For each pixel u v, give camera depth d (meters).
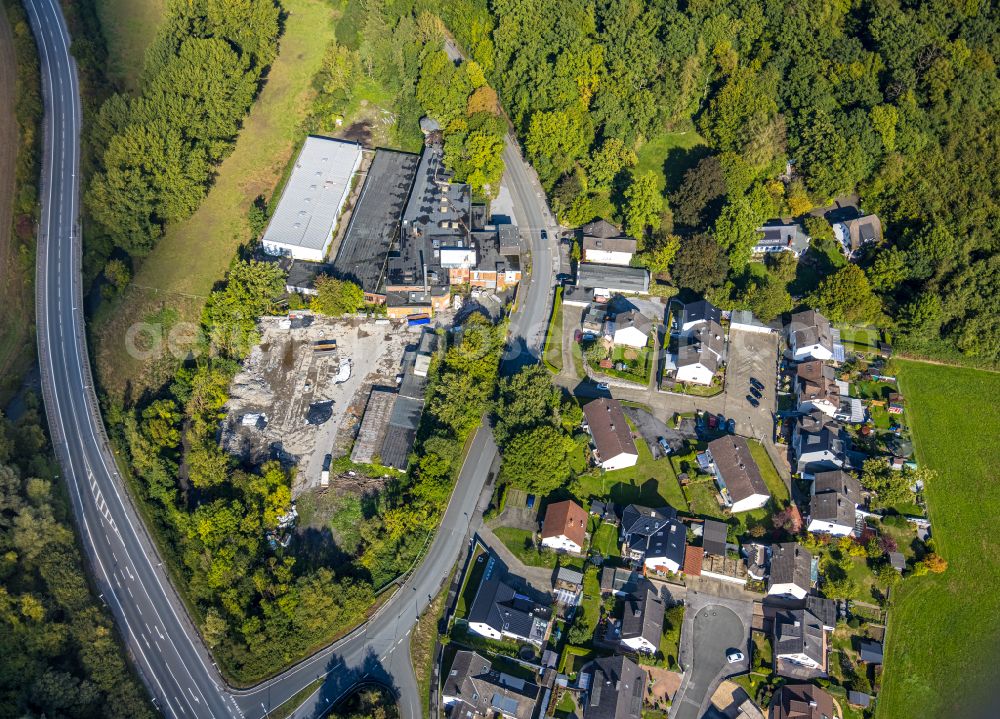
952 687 108.56
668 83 161.12
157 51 154.12
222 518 111.12
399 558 113.75
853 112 155.12
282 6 188.62
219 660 105.31
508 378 129.75
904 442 131.38
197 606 109.38
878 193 155.75
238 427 126.12
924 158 154.75
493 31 166.25
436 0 177.00
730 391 135.62
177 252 144.88
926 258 142.25
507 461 119.75
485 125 157.38
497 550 116.31
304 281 141.00
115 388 128.88
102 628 104.12
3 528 109.25
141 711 100.75
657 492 123.25
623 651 107.50
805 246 151.75
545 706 101.88
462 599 111.81
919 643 111.94
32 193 141.75
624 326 135.62
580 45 163.75
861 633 111.88
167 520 116.56
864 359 141.00
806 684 104.81
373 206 152.25
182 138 148.62
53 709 97.81
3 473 110.62
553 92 158.38
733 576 114.69
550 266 149.12
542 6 165.88
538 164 159.62
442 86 162.12
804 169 156.62
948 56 162.00
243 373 132.62
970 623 114.06
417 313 141.00
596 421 126.00
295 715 102.56
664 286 145.88
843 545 116.75
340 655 107.25
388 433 124.94
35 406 123.06
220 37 161.25
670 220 150.88
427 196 154.25
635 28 167.12
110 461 120.88
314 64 177.38
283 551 113.62
